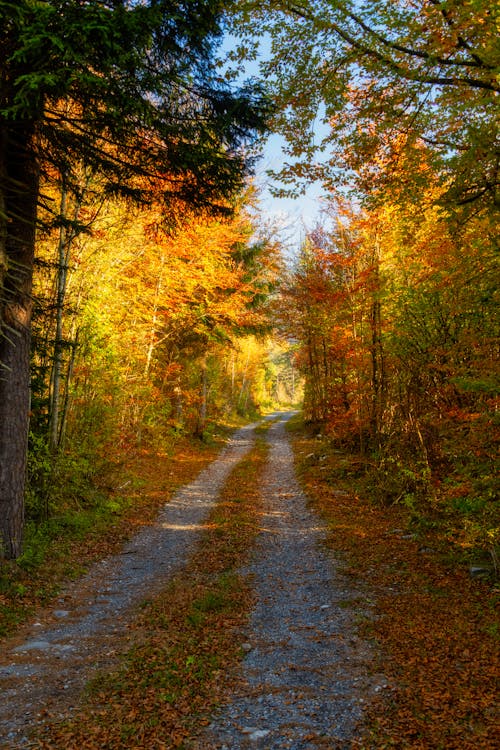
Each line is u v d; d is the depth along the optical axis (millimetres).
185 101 7078
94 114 6785
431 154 7199
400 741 3574
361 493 13422
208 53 6617
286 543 9977
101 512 11633
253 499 14359
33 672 4805
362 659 4996
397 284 12367
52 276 12195
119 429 16641
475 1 5270
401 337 10914
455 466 8953
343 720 3922
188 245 16734
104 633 5855
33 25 4648
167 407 22125
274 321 23359
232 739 3701
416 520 10148
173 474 17984
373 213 12320
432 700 4082
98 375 13430
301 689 4457
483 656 4781
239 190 8055
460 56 6566
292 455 23578
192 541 10234
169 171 7582
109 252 13547
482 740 3500
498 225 7914
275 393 80812
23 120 6461
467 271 8836
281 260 21938
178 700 4262
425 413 11164
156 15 5141
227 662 5020
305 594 7168
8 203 6953
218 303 19828
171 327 20656
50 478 10195
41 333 11156
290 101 7910
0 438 7367
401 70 6562
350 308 15133
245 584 7605
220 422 38000
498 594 6340
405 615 6039
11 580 6961
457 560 7898
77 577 7906
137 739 3682
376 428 15383
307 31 6973
